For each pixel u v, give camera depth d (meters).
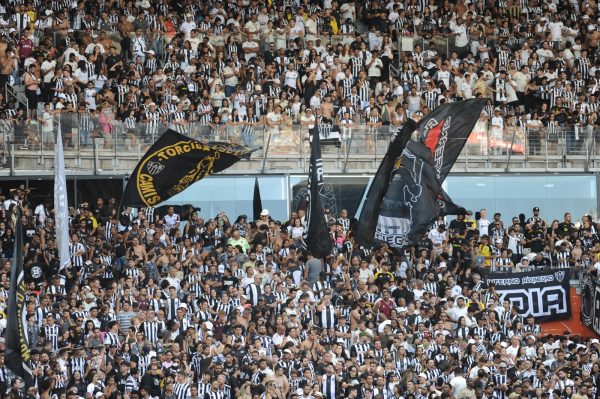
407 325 54.19
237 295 53.44
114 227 58.53
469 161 68.44
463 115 58.53
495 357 53.19
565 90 74.69
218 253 56.34
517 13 80.38
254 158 65.00
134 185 56.41
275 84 70.12
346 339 53.12
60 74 66.31
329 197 65.69
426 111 70.12
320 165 55.22
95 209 61.47
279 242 58.88
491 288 59.34
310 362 50.44
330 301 54.69
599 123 72.69
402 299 55.41
